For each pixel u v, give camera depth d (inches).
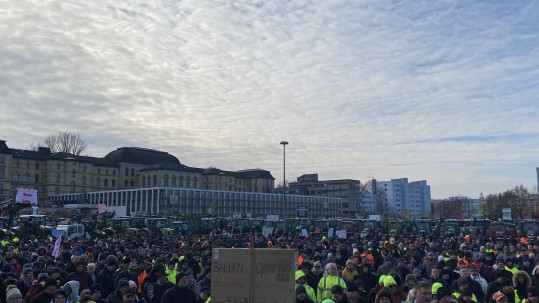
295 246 777.6
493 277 474.9
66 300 366.6
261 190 6136.8
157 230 1702.8
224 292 221.1
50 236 1203.2
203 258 627.8
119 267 536.1
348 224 1925.4
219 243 850.1
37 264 488.4
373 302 387.2
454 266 580.4
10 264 554.3
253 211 4234.7
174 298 345.1
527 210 4335.6
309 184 6141.7
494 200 4958.2
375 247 707.4
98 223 1749.5
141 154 5625.0
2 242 880.3
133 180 5457.7
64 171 4992.6
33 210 1802.4
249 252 221.5
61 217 2079.2
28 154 4995.1
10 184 4766.2
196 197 3914.9
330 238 1086.4
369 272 471.5
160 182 5128.0
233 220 1856.5
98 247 819.4
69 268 500.1
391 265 523.5
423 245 828.6
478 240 1021.2
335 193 5935.0
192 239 1070.4
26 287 425.7
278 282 216.5
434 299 350.0
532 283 386.3
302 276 392.8
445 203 6358.3
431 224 1849.2
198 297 411.5
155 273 419.2
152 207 3846.0
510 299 362.9
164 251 774.5
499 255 567.5
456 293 379.6
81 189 5064.0
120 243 956.6
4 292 399.9
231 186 5930.1
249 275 219.6
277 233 1448.1
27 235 1291.8
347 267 489.4
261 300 216.7
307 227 1801.2
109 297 373.1
